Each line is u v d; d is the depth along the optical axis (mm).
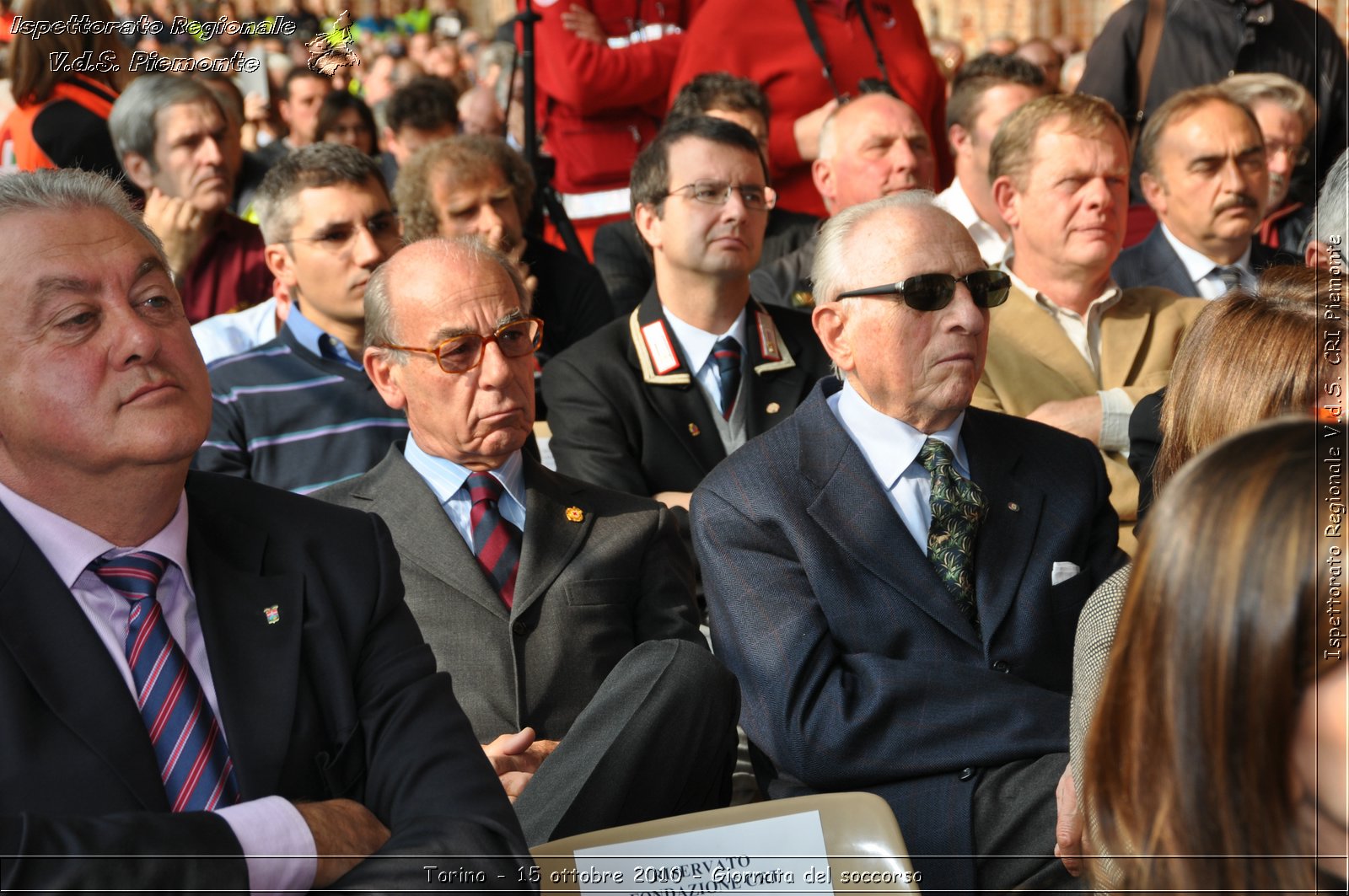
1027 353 9477
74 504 4402
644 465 9234
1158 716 3080
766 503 6695
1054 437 7266
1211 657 2904
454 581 6840
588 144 15477
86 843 3805
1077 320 9734
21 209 4305
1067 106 9555
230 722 4426
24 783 4082
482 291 7090
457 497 7219
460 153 11266
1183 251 11203
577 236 13305
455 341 6969
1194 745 2953
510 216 11359
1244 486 2922
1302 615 2811
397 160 16156
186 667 4473
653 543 7266
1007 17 28875
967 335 6734
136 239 4430
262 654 4559
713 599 6699
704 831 4383
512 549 7070
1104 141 9477
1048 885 5871
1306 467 2893
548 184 13516
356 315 9352
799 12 14711
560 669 6758
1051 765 6008
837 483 6719
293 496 5059
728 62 14797
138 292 4383
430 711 4766
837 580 6527
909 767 6098
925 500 6848
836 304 6918
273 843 4098
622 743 5539
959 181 13305
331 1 17578
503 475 7242
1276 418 3105
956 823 5945
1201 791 2961
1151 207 12414
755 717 6410
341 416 9109
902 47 15359
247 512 4906
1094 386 9391
